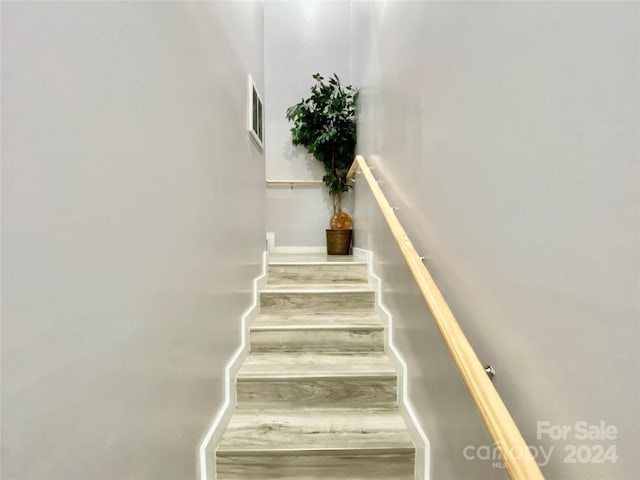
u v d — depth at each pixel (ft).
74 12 1.84
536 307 2.02
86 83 1.93
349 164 11.94
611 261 1.50
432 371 3.84
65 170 1.77
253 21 7.51
